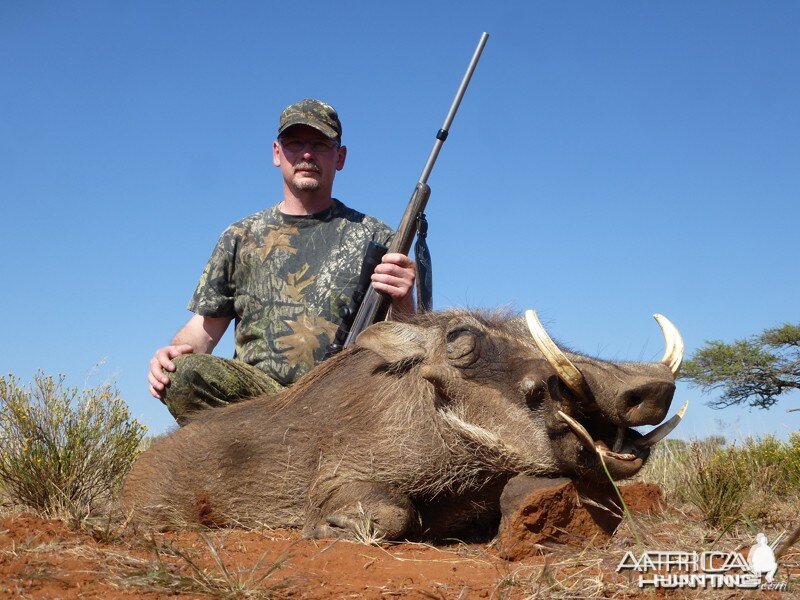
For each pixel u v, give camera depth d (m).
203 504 1.93
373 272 2.17
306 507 1.85
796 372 7.78
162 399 2.15
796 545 1.57
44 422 2.10
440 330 1.83
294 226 2.44
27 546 1.46
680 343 1.65
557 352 1.55
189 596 1.23
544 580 1.29
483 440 1.68
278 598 1.23
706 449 2.69
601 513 1.59
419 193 2.19
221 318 2.46
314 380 1.96
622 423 1.53
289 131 2.42
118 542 1.57
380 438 1.79
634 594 1.25
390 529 1.70
